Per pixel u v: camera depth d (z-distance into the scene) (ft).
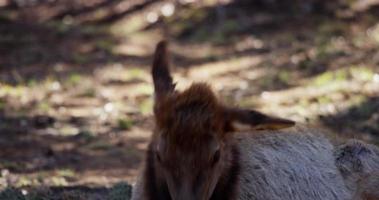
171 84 41.52
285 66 115.34
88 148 80.69
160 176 39.58
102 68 121.90
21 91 105.29
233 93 104.78
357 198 49.24
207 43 135.95
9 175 66.90
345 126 84.89
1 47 128.16
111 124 92.17
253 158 45.34
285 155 47.26
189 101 38.99
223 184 40.96
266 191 44.98
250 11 144.15
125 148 81.61
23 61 122.31
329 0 140.36
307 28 133.69
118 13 160.25
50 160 74.90
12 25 140.36
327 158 49.73
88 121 93.25
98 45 135.33
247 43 131.64
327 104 94.73
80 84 111.04
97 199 58.29
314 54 118.11
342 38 125.90
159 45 42.98
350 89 98.94
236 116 39.73
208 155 37.99
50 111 96.84
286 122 38.99
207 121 38.40
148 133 89.10
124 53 132.57
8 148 79.46
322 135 51.11
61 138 84.53
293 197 46.42
